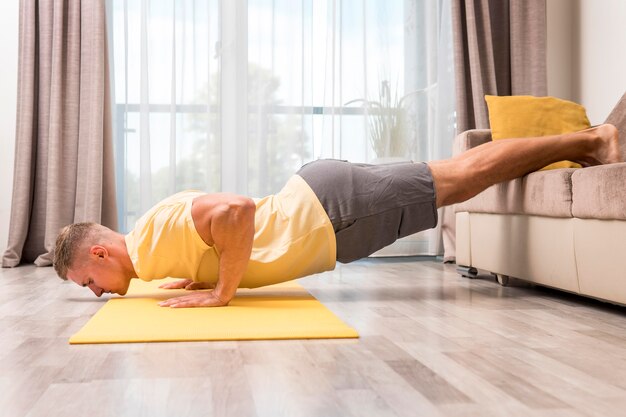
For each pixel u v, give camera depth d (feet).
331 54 14.29
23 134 13.46
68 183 13.71
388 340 5.64
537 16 14.56
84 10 13.57
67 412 3.67
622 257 6.72
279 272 7.55
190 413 3.65
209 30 14.06
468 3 14.29
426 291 9.04
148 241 7.19
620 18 13.32
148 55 13.93
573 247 7.62
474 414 3.62
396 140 14.55
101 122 13.47
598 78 14.17
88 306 7.57
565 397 3.95
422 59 14.71
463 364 4.78
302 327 5.94
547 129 10.42
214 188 14.07
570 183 7.60
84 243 7.31
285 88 14.30
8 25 14.05
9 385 4.23
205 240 7.00
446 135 14.71
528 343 5.54
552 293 8.82
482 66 14.56
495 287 9.52
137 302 7.39
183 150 14.03
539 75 14.53
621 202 6.59
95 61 13.42
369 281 10.29
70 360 4.90
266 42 14.24
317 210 7.57
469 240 10.61
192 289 8.44
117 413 3.66
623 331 6.11
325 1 14.37
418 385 4.20
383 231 7.88
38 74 13.92
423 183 7.94
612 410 3.69
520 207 8.71
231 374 4.49
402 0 14.66
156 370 4.59
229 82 14.21
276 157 14.30
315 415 3.61
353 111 14.51
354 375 4.46
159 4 13.92
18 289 9.20
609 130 8.55
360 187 7.72
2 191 14.06
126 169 14.01
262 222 7.64
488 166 8.23
